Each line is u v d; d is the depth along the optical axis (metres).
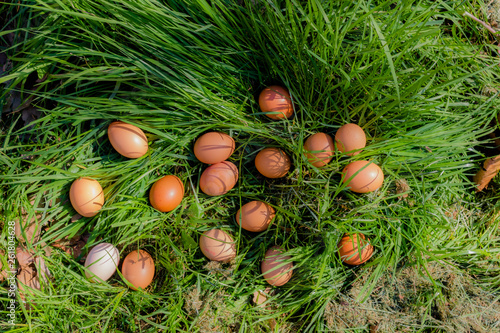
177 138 0.90
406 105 0.87
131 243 0.91
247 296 0.92
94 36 0.87
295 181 0.91
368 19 0.81
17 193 0.89
